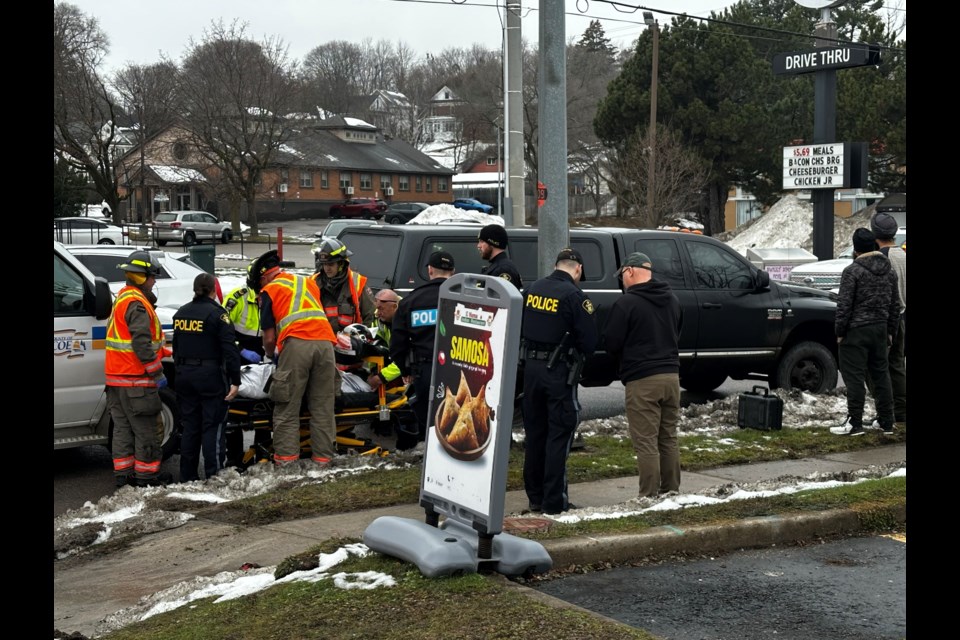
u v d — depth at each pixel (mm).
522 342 7500
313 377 8953
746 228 53625
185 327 8734
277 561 6438
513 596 5121
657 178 49906
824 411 11453
